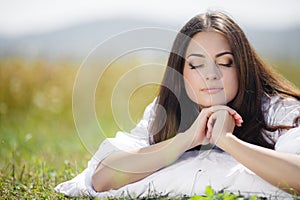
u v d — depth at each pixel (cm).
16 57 1167
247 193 374
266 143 413
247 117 416
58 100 1062
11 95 1088
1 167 567
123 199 380
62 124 979
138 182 397
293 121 410
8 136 746
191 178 388
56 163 576
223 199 346
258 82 417
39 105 1054
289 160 368
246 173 383
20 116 1026
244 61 404
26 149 675
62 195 406
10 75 1116
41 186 444
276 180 368
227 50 397
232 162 395
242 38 408
